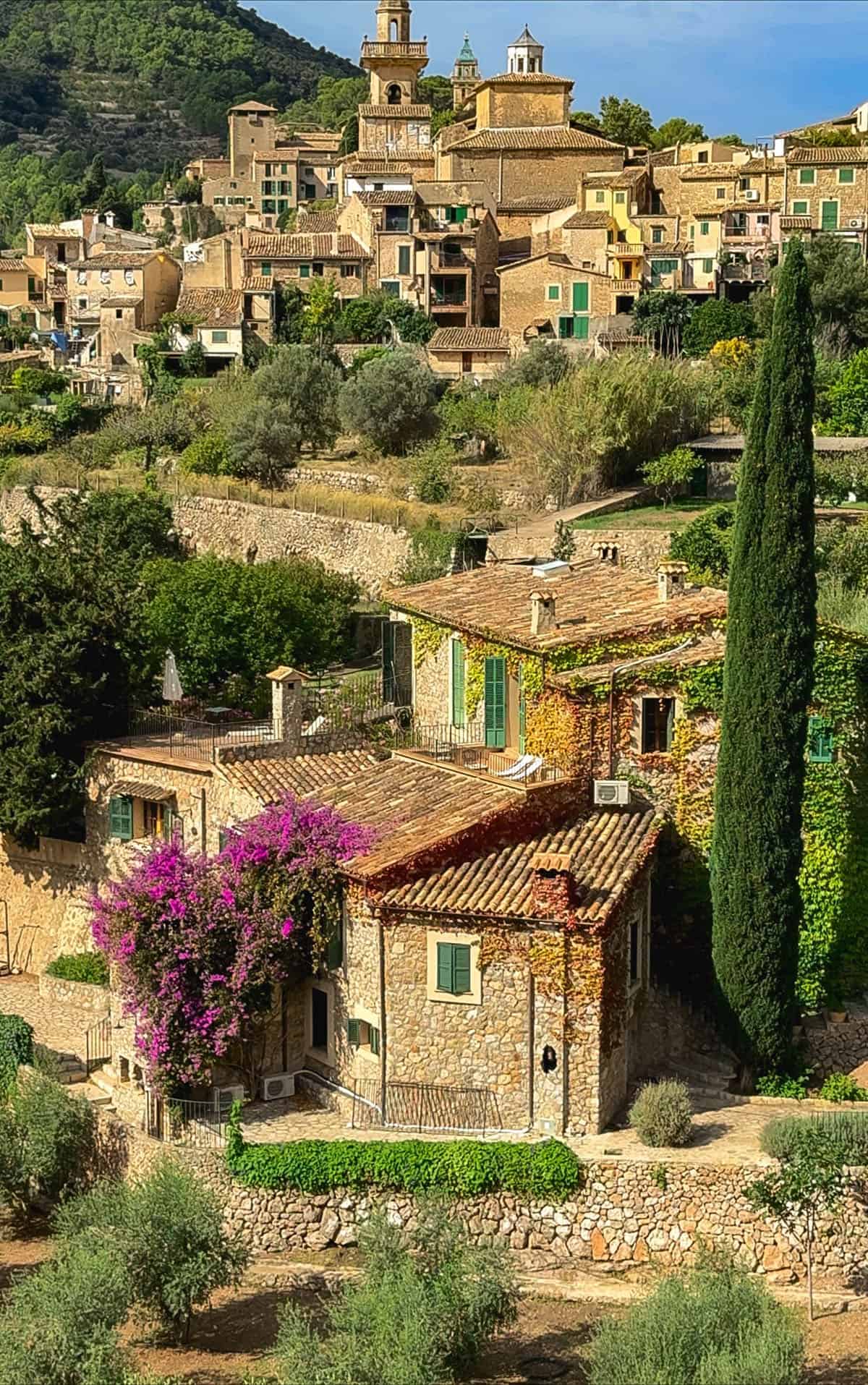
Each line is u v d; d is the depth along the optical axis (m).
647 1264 39.72
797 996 46.38
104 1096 47.50
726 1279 34.50
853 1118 39.47
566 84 154.25
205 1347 37.97
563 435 89.62
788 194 131.00
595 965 41.53
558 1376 35.72
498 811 45.03
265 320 136.50
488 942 42.44
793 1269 39.19
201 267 150.00
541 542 79.12
